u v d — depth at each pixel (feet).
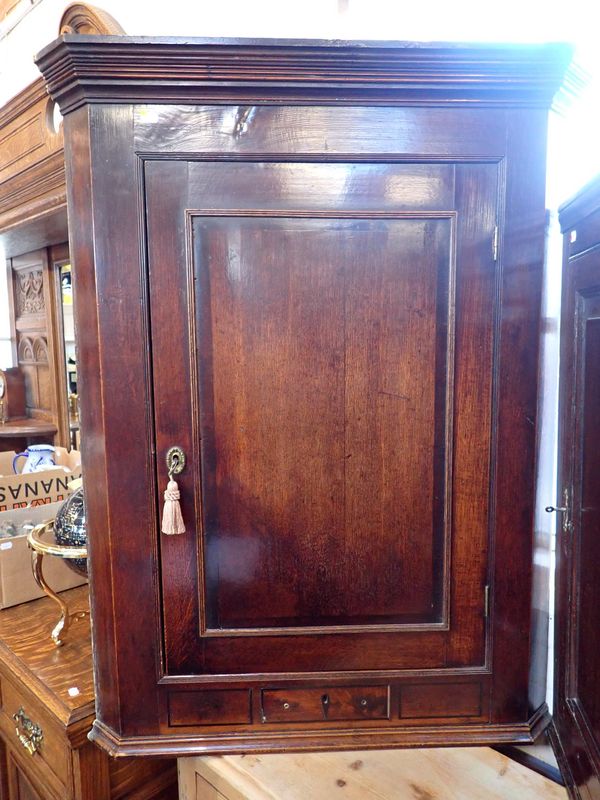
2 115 4.19
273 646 2.70
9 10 5.82
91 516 2.72
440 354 2.57
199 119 2.42
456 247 2.51
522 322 2.55
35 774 3.47
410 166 2.48
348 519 2.66
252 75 2.34
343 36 3.72
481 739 2.69
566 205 2.61
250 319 2.55
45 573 4.15
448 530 2.65
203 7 4.23
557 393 2.91
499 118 2.46
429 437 2.62
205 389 2.57
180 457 2.57
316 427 2.61
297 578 2.68
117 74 2.33
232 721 2.71
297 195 2.48
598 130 2.96
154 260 2.48
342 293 2.54
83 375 2.65
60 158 3.68
